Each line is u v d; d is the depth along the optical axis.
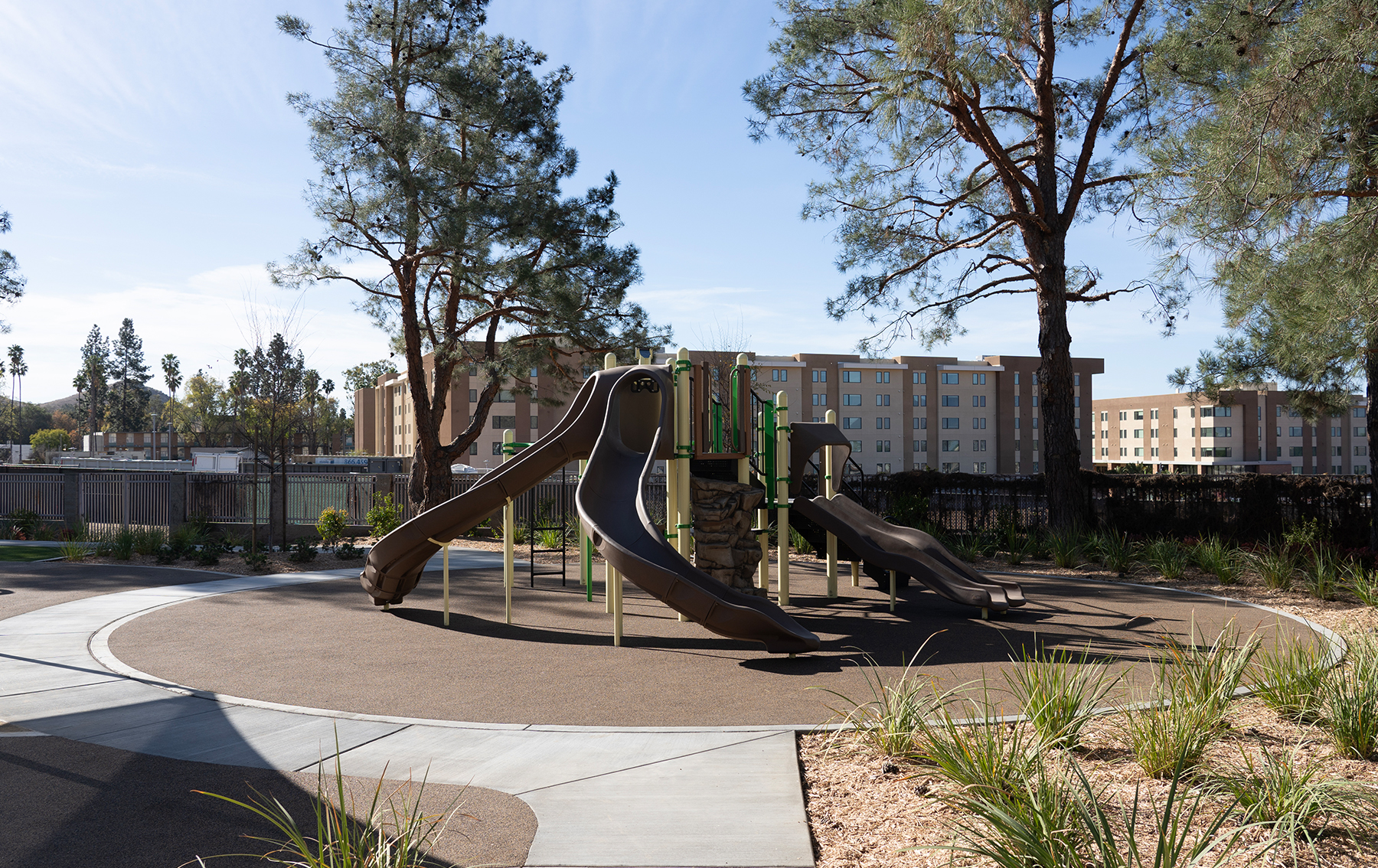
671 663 9.20
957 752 5.04
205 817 4.88
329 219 21.03
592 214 23.05
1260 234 10.73
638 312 24.33
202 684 8.23
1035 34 19.62
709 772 5.52
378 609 12.90
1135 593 13.91
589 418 11.89
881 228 21.08
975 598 11.76
